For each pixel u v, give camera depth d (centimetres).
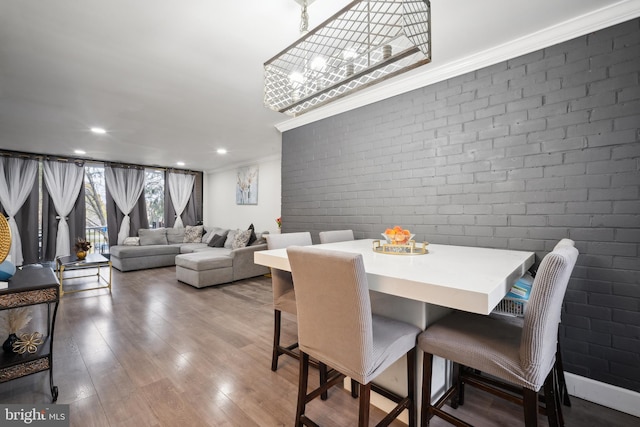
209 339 248
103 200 648
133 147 496
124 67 226
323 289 114
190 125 375
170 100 291
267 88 183
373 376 111
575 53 179
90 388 177
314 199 335
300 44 162
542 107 190
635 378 162
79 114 328
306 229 343
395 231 184
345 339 112
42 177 554
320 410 159
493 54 206
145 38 190
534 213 193
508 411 161
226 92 274
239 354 222
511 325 133
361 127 290
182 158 602
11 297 152
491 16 171
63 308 328
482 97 215
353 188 296
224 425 147
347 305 108
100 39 190
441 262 146
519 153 199
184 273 437
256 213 629
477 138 217
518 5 162
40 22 172
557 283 97
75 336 252
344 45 160
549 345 109
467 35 189
